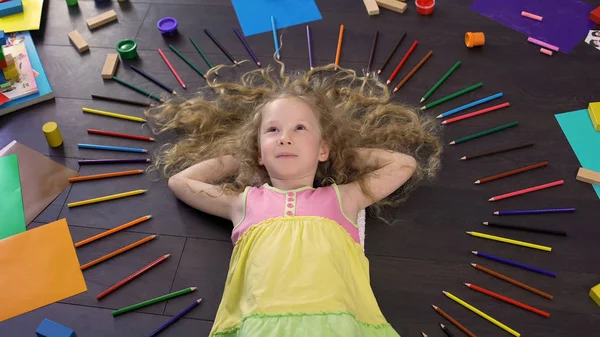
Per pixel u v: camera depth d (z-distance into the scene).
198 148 1.63
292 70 1.82
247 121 1.60
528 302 1.38
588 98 1.74
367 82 1.78
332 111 1.52
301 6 1.99
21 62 1.81
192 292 1.42
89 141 1.69
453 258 1.45
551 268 1.43
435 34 1.91
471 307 1.37
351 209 1.43
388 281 1.42
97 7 2.02
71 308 1.39
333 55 1.86
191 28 1.95
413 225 1.51
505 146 1.64
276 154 1.38
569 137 1.66
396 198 1.55
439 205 1.54
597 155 1.62
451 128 1.68
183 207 1.56
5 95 1.72
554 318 1.36
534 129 1.68
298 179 1.42
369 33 1.92
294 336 1.15
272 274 1.24
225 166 1.54
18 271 1.44
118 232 1.52
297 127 1.40
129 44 1.88
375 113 1.67
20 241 1.49
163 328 1.36
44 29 1.96
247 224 1.37
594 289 1.37
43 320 1.31
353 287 1.29
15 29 1.92
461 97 1.75
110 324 1.37
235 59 1.86
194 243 1.50
